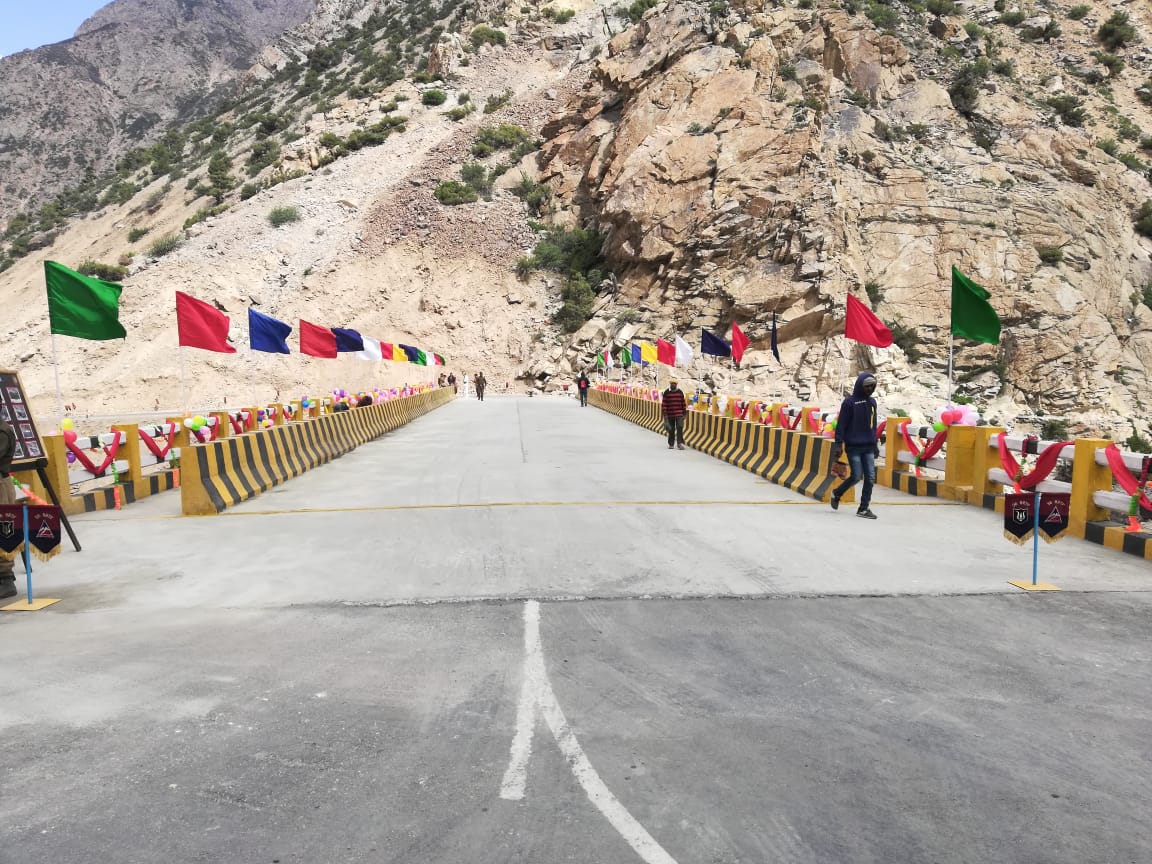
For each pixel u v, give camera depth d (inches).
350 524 358.3
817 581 256.7
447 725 153.5
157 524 366.0
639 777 133.2
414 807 124.2
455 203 2549.2
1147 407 1718.8
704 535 328.8
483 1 3944.4
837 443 377.1
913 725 153.5
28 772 135.9
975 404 1647.4
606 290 2159.2
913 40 2380.7
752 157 1977.1
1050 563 281.7
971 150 2038.6
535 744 145.1
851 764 138.0
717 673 179.6
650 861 109.8
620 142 2268.7
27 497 358.3
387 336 2231.8
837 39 2170.3
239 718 157.2
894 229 1855.3
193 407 1919.3
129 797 127.6
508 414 1257.4
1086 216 1980.8
